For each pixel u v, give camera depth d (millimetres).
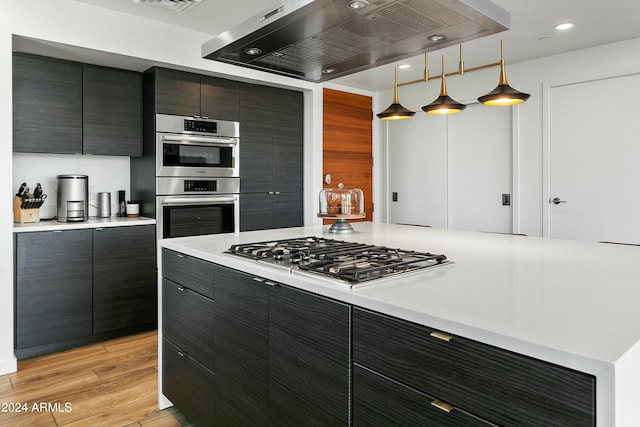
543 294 1141
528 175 4168
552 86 3957
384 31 1606
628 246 2020
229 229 3900
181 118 3547
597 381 716
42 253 2891
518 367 825
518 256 1745
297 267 1434
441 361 959
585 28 3268
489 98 2402
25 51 2994
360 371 1152
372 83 4918
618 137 3609
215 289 1764
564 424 760
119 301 3250
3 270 2641
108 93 3402
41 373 2631
